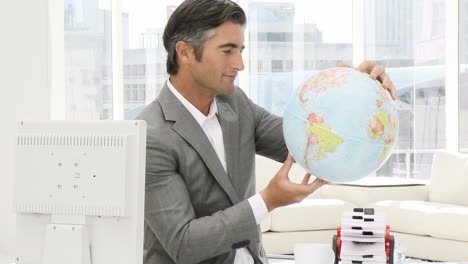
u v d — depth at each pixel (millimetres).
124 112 7027
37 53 5945
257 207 1894
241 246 1900
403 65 7258
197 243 1874
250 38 7277
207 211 2037
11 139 5961
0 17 5914
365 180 6215
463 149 6977
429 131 7137
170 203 1921
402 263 3080
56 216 1614
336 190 6164
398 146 7211
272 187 1897
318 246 1973
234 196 2043
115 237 1588
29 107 5961
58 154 1605
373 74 1965
